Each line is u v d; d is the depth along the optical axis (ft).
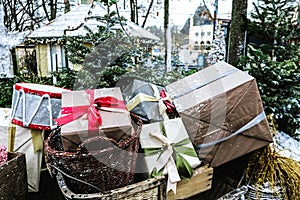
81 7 13.61
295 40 9.32
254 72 8.20
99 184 3.75
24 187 4.74
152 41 8.51
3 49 11.76
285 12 8.72
